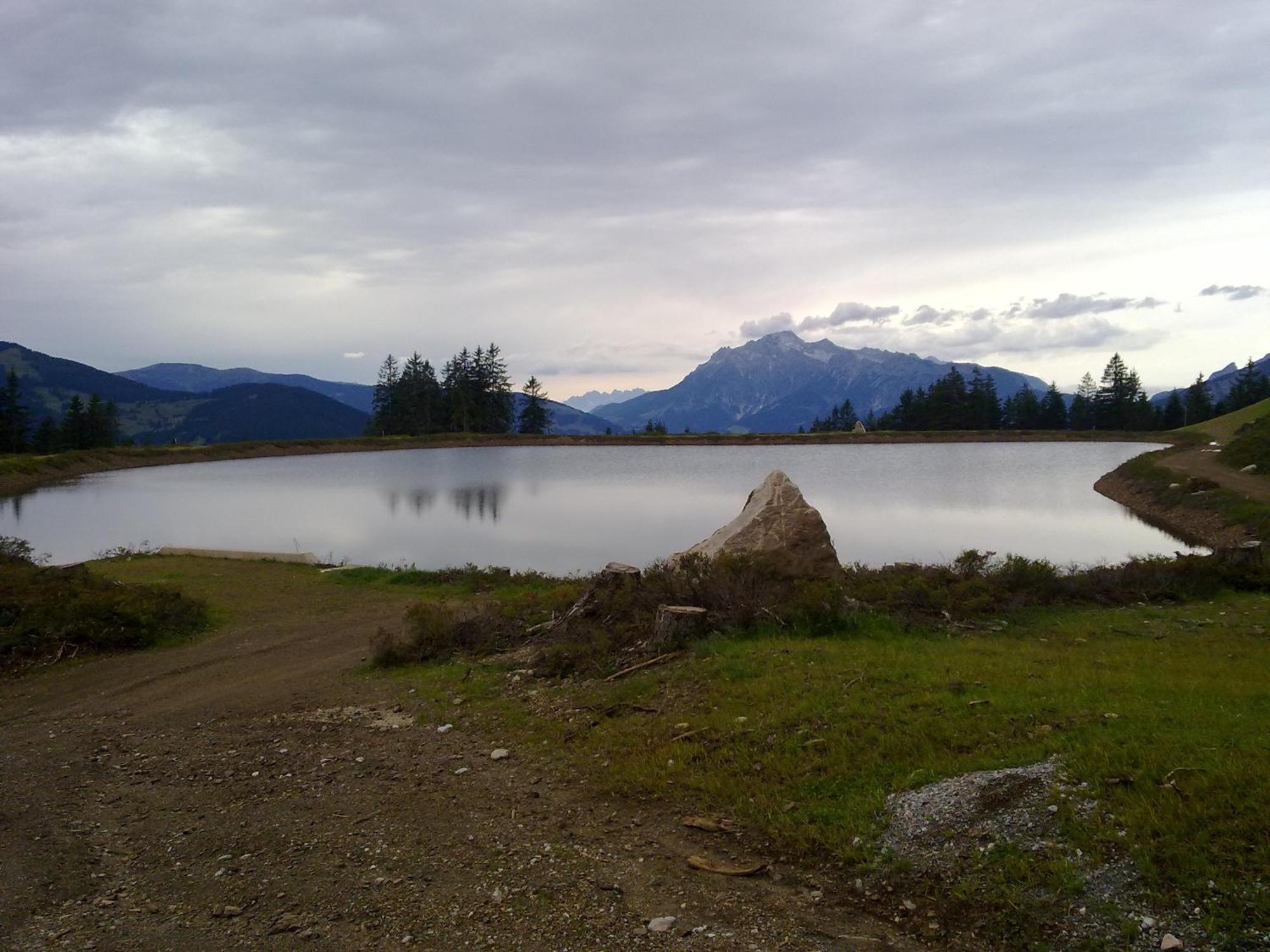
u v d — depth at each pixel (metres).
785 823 5.62
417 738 8.40
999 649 9.44
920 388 135.12
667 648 10.07
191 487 58.62
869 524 33.75
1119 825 4.71
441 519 38.31
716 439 110.62
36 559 27.59
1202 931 3.90
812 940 4.35
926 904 4.57
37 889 5.26
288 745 8.38
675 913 4.68
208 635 14.67
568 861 5.38
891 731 6.66
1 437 92.81
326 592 18.62
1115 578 14.34
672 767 6.80
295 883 5.24
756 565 12.52
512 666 10.77
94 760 8.16
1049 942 4.09
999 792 5.27
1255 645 9.85
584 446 109.75
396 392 123.50
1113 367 126.50
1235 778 4.88
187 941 4.58
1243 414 86.00
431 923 4.66
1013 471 62.41
